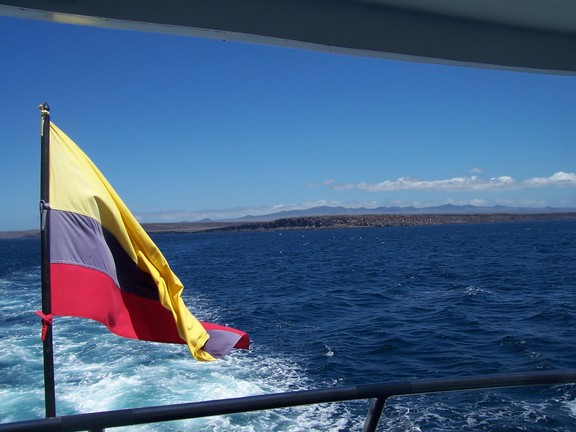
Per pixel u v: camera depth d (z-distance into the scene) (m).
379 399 2.39
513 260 48.41
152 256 3.62
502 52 4.13
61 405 9.88
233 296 28.72
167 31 3.34
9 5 2.92
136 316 3.67
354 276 38.47
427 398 8.80
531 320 18.42
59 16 3.06
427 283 31.81
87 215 3.50
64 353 13.79
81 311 3.42
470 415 8.15
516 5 3.69
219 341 3.67
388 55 3.88
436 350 14.33
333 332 17.39
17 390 10.73
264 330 18.27
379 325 18.47
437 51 3.94
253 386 11.12
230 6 3.31
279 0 3.41
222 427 8.05
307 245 101.44
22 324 18.89
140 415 2.20
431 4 3.64
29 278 40.47
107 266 3.52
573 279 31.31
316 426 8.12
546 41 4.22
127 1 3.11
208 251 89.19
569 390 8.98
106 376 11.62
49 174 3.44
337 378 11.86
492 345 14.65
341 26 3.61
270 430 7.99
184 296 29.30
